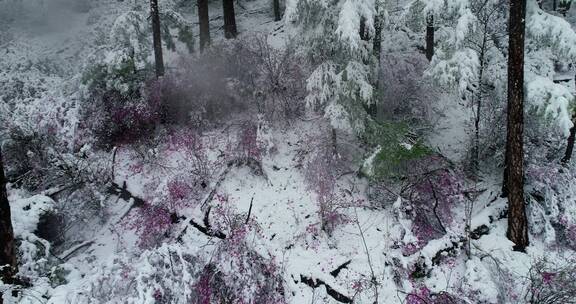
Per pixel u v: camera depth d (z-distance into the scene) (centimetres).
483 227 1080
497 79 1184
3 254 823
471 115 1413
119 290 805
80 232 1170
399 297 910
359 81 1086
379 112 1330
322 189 1083
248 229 1034
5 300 777
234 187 1181
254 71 1370
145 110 1320
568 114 984
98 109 1370
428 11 1119
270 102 1350
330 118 1133
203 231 1080
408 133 1269
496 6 1136
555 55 1182
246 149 1223
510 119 1002
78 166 1228
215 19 2036
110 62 1348
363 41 1125
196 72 1375
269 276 937
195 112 1352
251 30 1831
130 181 1249
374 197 1158
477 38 1170
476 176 1198
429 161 1168
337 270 976
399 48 1642
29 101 1556
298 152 1262
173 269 848
